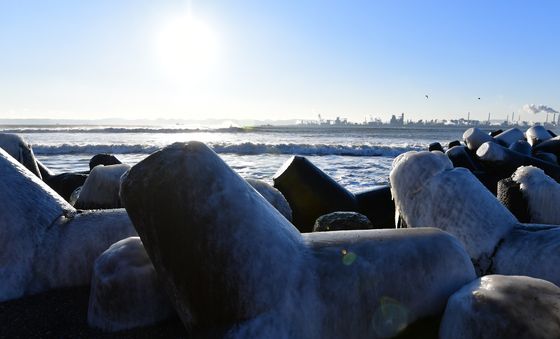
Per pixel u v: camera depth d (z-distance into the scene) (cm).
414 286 180
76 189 529
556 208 336
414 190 285
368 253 184
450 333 160
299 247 187
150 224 183
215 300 173
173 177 180
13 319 222
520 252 241
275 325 165
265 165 1417
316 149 2053
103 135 4388
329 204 450
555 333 138
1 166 277
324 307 171
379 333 174
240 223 176
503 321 144
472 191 268
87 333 209
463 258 194
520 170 375
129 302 211
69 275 259
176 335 204
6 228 253
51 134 4453
